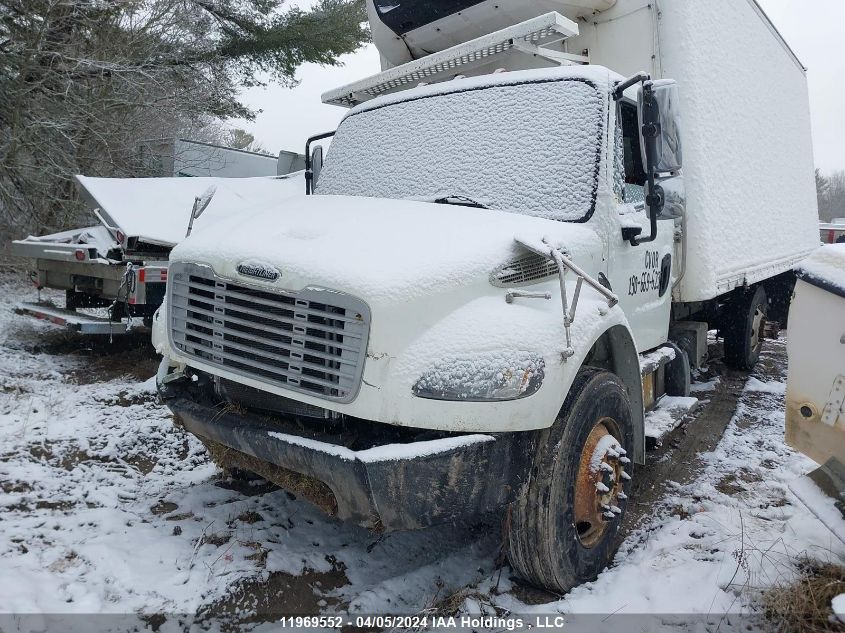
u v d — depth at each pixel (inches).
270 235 123.0
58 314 277.9
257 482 166.9
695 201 195.3
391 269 104.3
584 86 149.9
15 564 121.1
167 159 570.6
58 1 456.8
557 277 126.2
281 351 110.6
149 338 319.3
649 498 163.0
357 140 176.7
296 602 118.5
